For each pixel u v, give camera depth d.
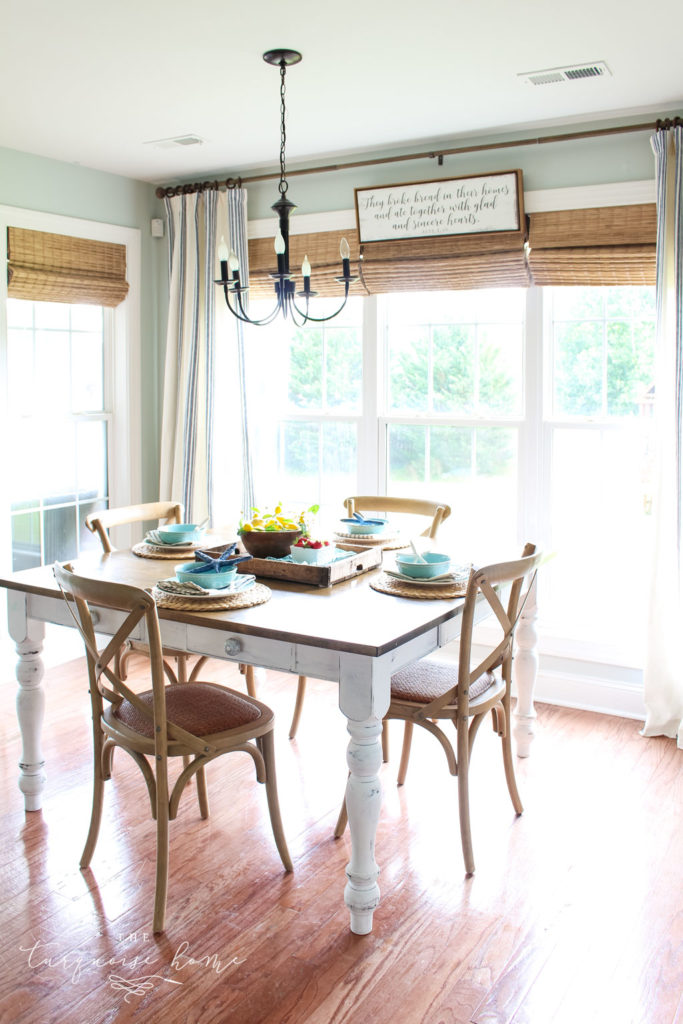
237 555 3.08
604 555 4.02
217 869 2.66
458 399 4.27
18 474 4.40
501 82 3.26
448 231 3.98
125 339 4.78
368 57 3.00
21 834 2.85
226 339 4.62
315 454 4.64
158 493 5.06
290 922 2.41
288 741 3.58
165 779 2.37
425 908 2.47
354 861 2.34
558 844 2.80
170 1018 2.04
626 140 3.65
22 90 3.33
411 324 4.34
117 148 4.12
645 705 3.65
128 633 2.38
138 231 4.78
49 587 2.81
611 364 3.93
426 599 2.65
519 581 2.80
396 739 3.63
